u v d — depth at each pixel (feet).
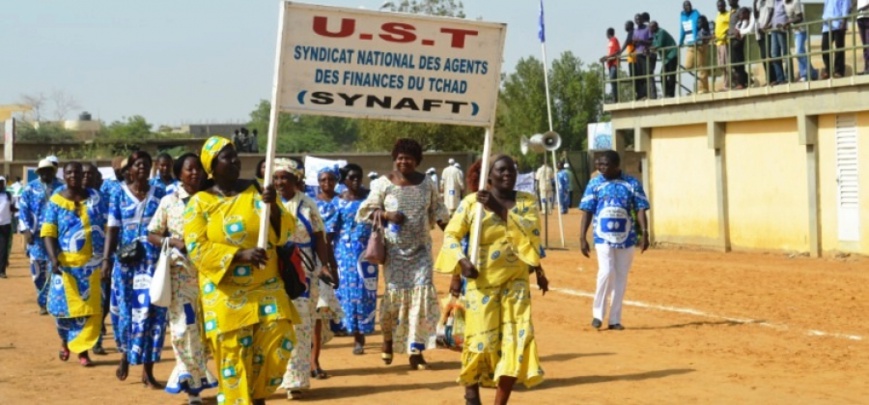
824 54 73.10
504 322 27.91
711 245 85.10
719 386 32.89
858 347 39.47
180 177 30.83
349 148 305.12
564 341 42.42
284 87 27.14
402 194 36.14
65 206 39.37
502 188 28.40
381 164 172.86
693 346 40.52
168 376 37.14
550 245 96.37
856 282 59.62
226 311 25.72
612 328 45.32
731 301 53.31
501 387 27.78
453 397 32.04
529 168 195.62
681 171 87.86
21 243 116.78
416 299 36.47
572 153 160.86
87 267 39.42
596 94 249.34
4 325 51.75
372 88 27.84
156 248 33.96
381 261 36.27
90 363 39.58
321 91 27.37
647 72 88.99
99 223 39.75
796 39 74.49
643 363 37.22
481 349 27.96
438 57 28.17
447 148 198.49
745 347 40.01
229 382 25.85
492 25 28.40
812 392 31.71
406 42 27.91
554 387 33.24
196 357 31.04
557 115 250.57
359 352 40.34
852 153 72.69
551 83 250.98
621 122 92.89
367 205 36.37
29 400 33.04
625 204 44.98
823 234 75.41
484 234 27.99
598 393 32.17
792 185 77.71
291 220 26.66
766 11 76.48
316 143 271.69
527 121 247.29
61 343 44.47
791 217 78.02
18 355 42.32
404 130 196.95
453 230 28.37
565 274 68.59
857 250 72.84
